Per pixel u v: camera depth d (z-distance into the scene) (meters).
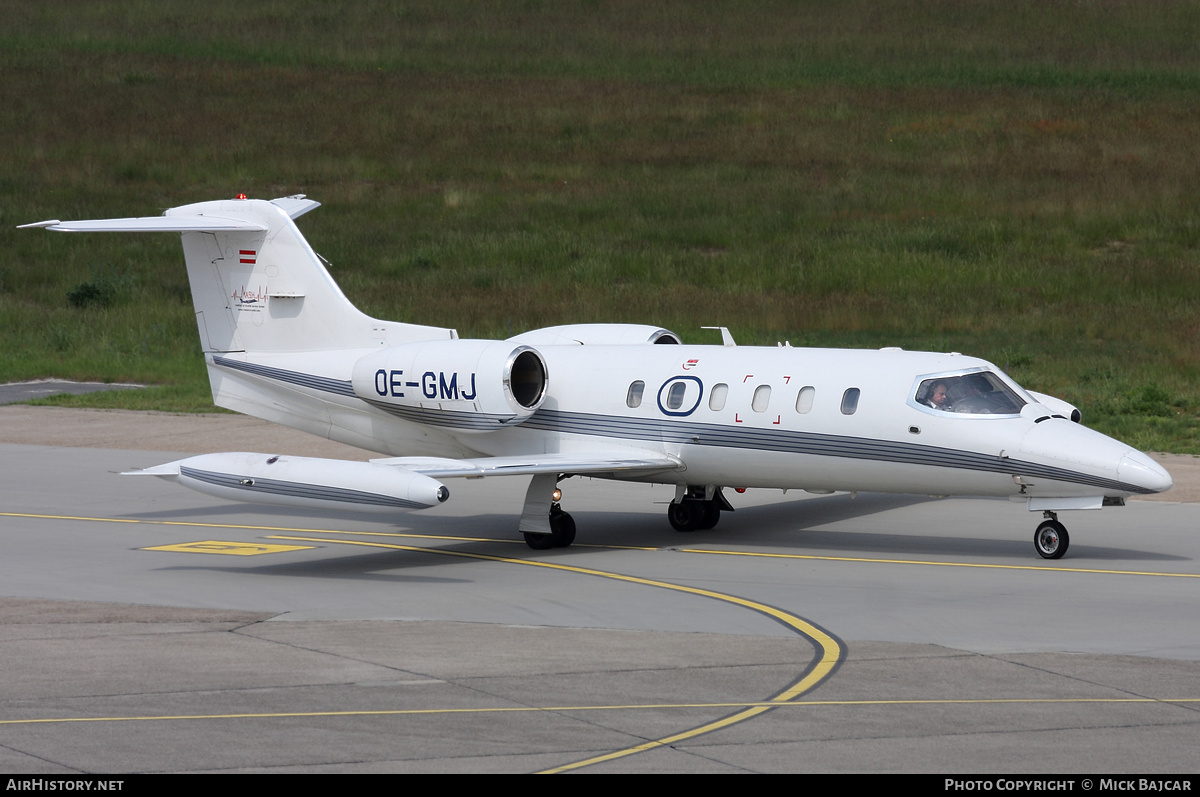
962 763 36.00
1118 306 154.62
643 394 73.31
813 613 55.31
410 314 165.62
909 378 67.69
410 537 75.69
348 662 47.50
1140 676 44.88
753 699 42.44
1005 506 83.56
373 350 78.81
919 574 63.50
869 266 174.75
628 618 54.75
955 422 66.00
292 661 47.72
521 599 58.78
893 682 44.34
